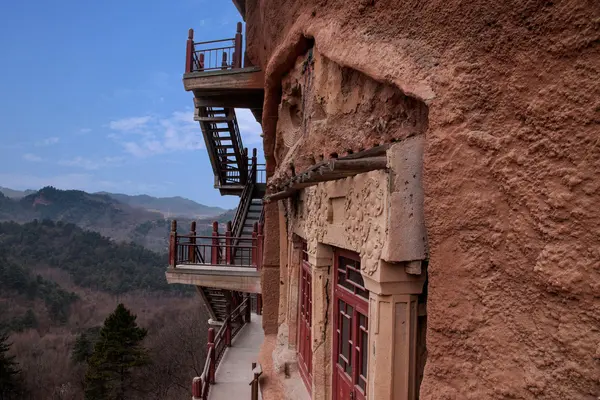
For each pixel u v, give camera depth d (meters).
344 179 3.81
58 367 35.56
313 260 4.82
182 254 9.79
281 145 7.01
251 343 11.65
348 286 4.20
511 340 2.03
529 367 1.94
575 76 1.81
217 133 12.16
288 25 5.84
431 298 2.45
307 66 5.28
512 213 2.06
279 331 7.14
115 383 22.81
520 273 2.00
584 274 1.73
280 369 6.22
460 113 2.30
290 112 6.44
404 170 2.77
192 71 9.50
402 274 2.95
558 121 1.85
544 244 1.90
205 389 8.13
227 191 14.19
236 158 13.14
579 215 1.76
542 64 1.95
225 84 9.01
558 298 1.83
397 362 2.99
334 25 4.10
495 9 2.18
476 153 2.22
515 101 2.07
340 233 3.91
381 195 2.92
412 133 3.03
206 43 9.57
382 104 3.43
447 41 2.56
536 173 1.94
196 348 28.55
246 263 11.09
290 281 6.51
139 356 23.72
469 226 2.25
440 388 2.35
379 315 3.01
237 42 9.58
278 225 8.40
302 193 5.72
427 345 2.48
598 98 1.72
